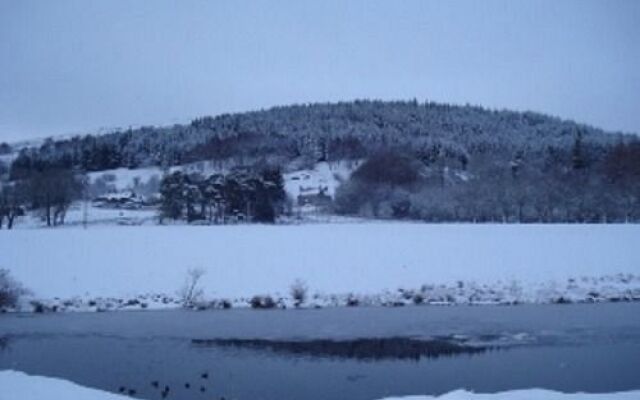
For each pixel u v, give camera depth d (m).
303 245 52.56
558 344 30.88
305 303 42.25
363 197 100.38
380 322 36.53
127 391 23.25
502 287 44.84
